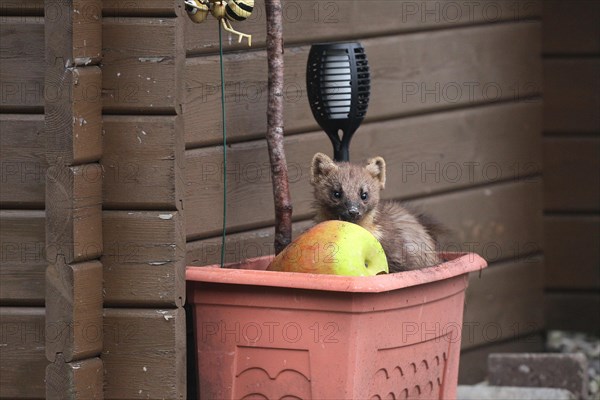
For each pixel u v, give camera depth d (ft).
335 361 17.63
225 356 18.42
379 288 17.19
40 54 17.12
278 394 18.17
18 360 17.72
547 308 29.86
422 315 18.69
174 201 17.34
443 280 19.01
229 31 18.86
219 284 18.26
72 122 16.65
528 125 28.40
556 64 29.12
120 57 17.19
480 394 25.12
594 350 29.19
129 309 17.57
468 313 26.99
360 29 23.34
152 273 17.42
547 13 29.07
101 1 17.12
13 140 17.29
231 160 20.44
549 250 29.60
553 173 29.37
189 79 19.42
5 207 17.48
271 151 19.85
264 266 20.40
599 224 29.43
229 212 20.47
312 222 22.35
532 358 25.75
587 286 29.60
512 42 27.68
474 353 27.35
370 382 17.97
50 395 17.26
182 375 17.72
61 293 16.97
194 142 19.62
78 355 17.12
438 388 19.66
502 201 27.73
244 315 18.20
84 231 17.03
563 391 25.11
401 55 24.44
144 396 17.60
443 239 26.13
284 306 17.87
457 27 26.00
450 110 26.04
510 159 27.86
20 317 17.62
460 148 26.30
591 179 29.27
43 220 17.40
